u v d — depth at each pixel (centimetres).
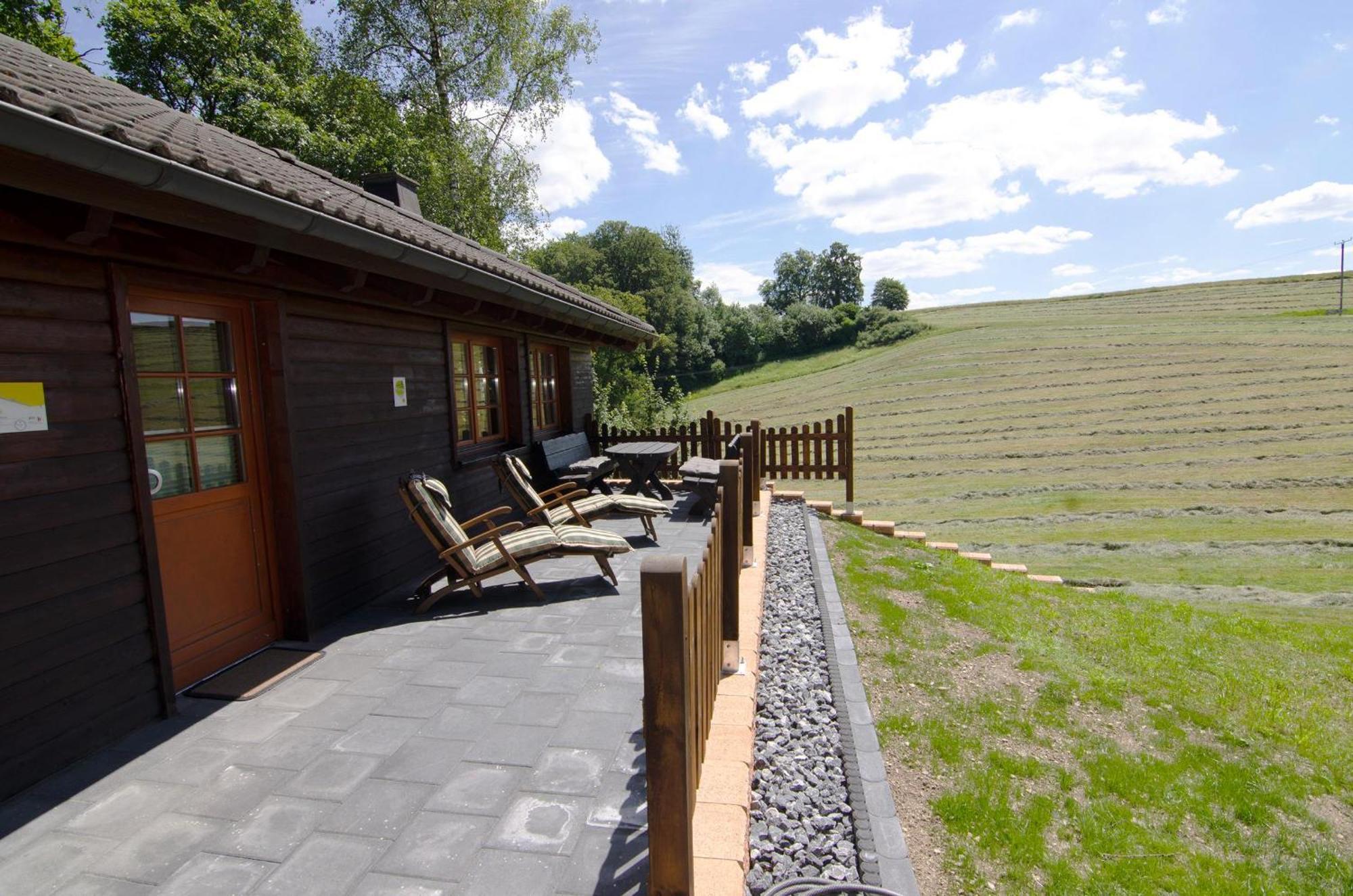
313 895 207
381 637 427
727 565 371
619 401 2338
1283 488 2112
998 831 332
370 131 1928
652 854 188
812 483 2650
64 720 278
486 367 799
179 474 361
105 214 268
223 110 2030
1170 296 7062
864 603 641
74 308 285
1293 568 1530
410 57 1997
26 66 278
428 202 1933
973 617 636
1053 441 2919
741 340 7319
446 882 212
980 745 413
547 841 231
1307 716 511
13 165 216
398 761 282
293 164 543
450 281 528
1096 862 321
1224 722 485
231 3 2175
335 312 472
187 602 362
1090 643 621
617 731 305
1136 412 3166
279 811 249
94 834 237
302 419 432
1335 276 6925
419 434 591
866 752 353
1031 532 1923
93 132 221
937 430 3353
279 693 348
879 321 7131
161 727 313
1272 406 2981
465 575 475
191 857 225
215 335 387
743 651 400
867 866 266
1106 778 391
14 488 260
